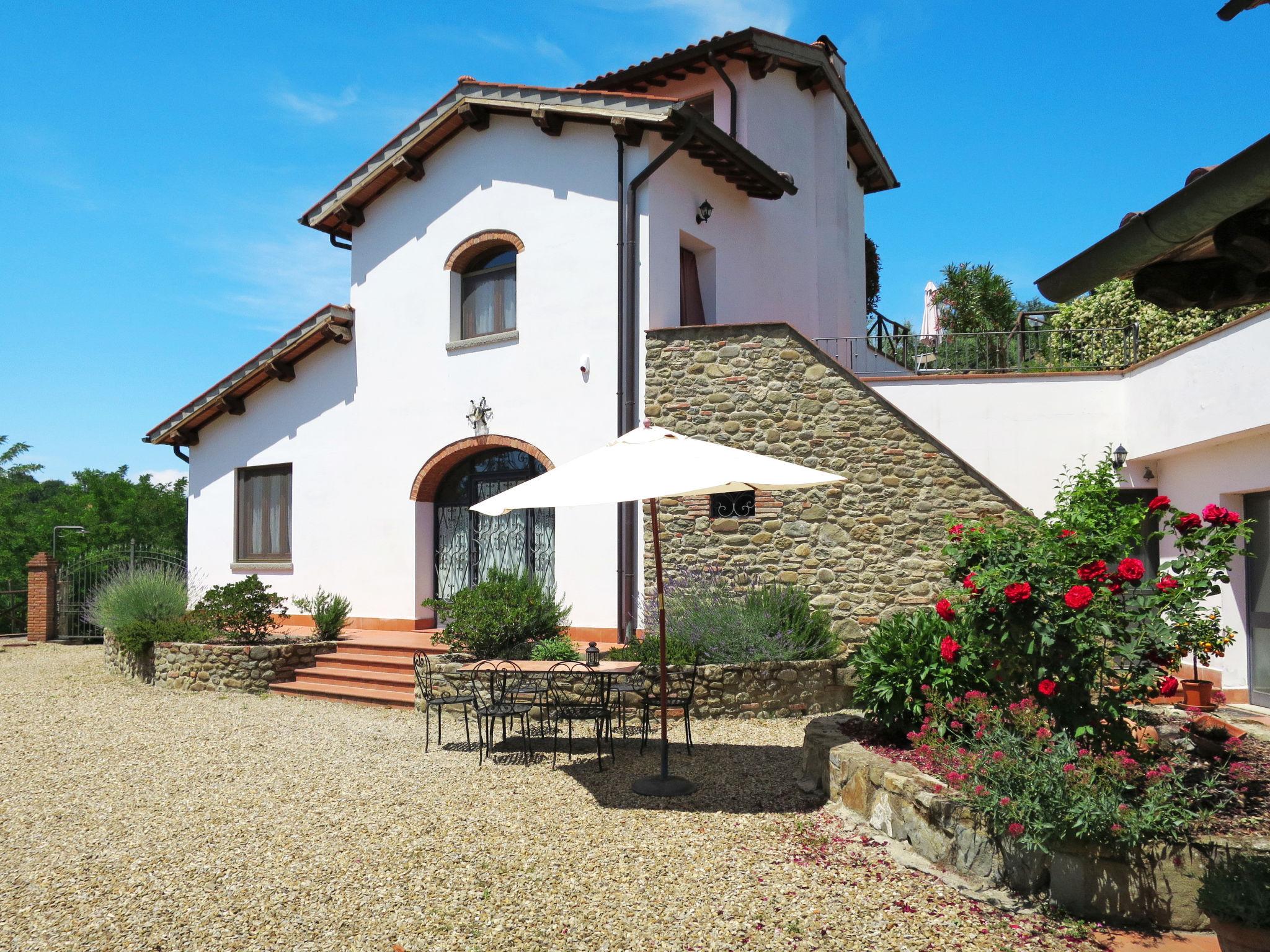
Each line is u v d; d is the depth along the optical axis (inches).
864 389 406.9
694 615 386.6
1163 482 418.0
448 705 380.8
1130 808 173.2
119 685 483.2
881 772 220.4
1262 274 137.7
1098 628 187.0
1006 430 442.6
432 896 187.5
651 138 444.8
